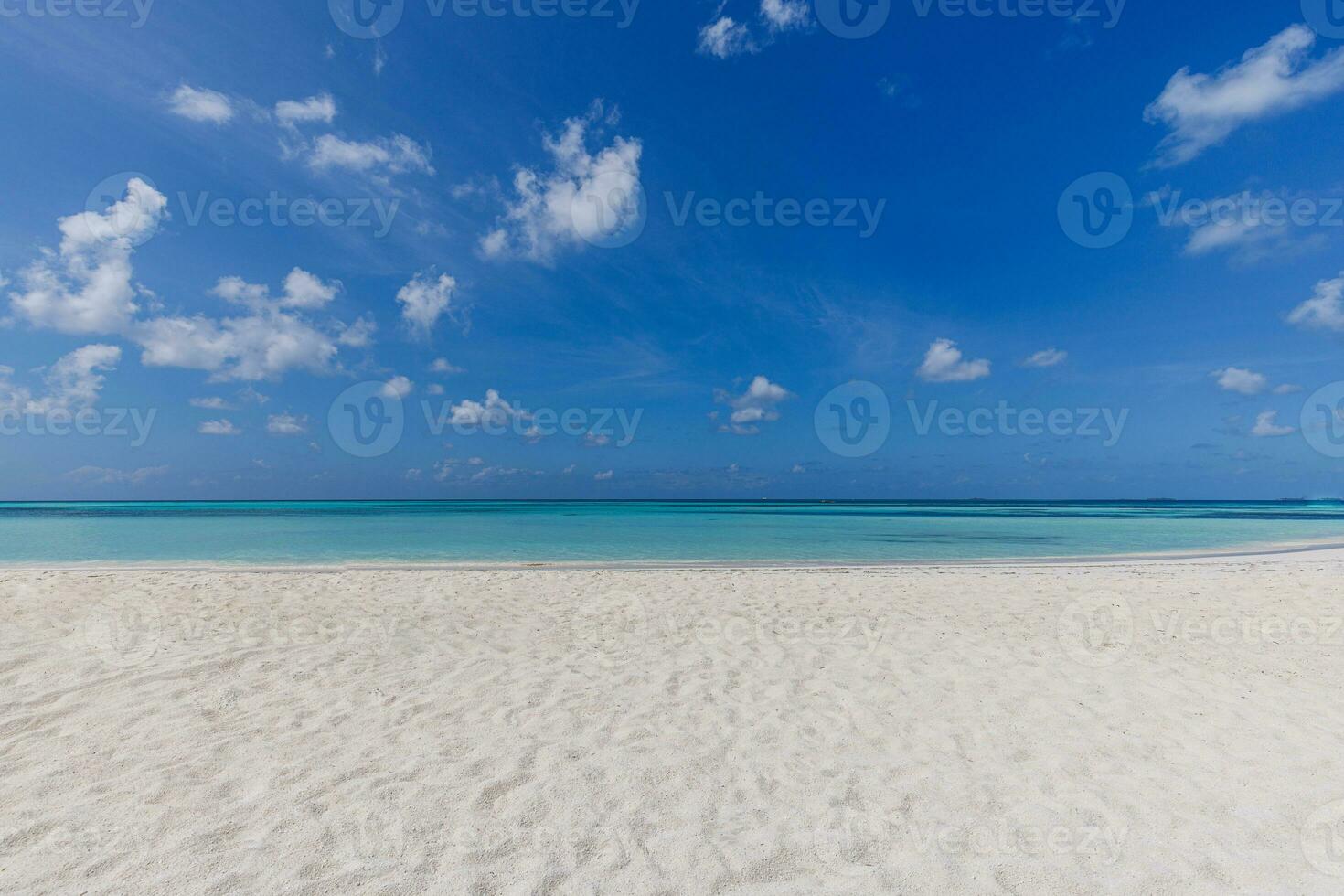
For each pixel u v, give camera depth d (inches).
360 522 1220.5
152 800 141.7
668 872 120.9
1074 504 3991.1
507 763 163.6
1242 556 653.9
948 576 468.4
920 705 205.3
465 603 353.7
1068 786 152.6
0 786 146.1
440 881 116.9
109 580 405.7
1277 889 115.6
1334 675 231.9
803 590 404.2
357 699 205.3
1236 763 162.6
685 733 183.3
